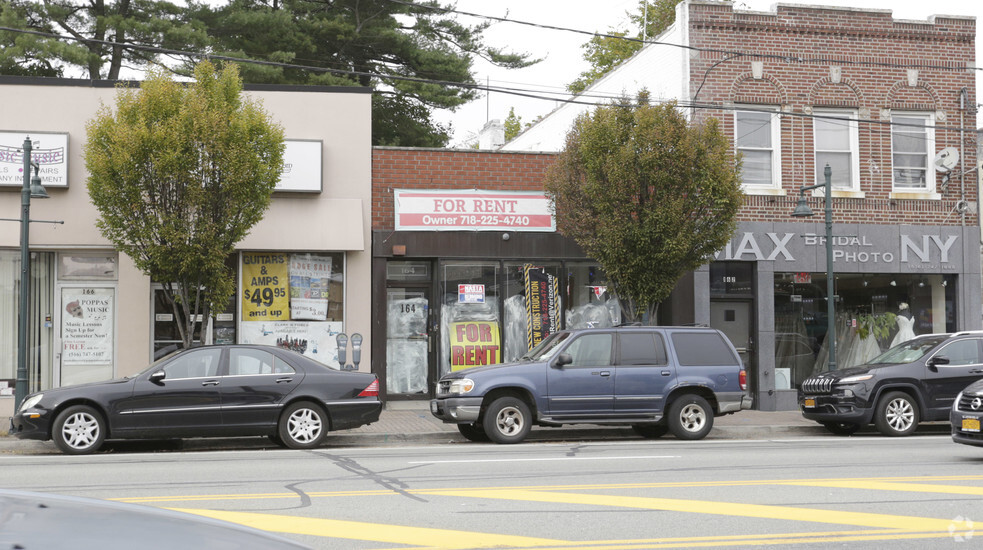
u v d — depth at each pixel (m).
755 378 19.80
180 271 15.06
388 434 14.77
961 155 20.91
